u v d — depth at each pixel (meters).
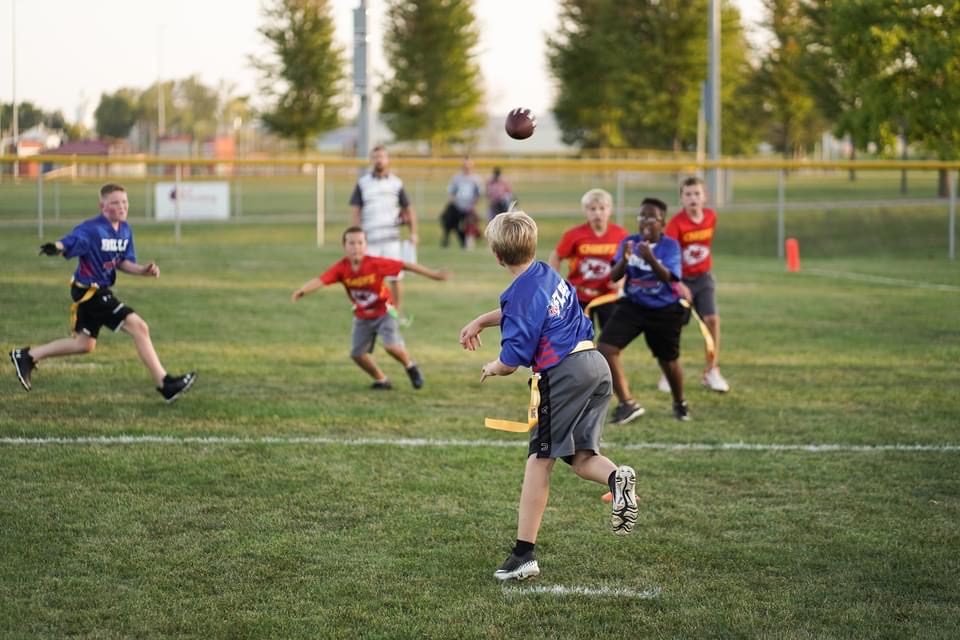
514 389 30.19
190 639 13.72
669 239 25.81
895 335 39.75
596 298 29.20
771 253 80.31
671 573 16.27
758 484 20.95
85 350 26.78
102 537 17.34
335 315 43.75
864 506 19.55
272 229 90.31
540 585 15.71
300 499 19.55
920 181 166.50
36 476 20.53
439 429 25.19
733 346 37.50
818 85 130.25
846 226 91.94
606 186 161.12
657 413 27.39
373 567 16.31
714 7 94.94
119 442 23.19
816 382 31.12
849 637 13.97
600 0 185.50
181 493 19.72
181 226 91.44
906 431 25.23
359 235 28.50
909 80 82.50
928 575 16.22
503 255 16.30
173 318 41.78
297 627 14.11
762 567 16.55
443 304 48.28
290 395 28.69
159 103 180.88
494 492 20.20
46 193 91.62
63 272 55.19
